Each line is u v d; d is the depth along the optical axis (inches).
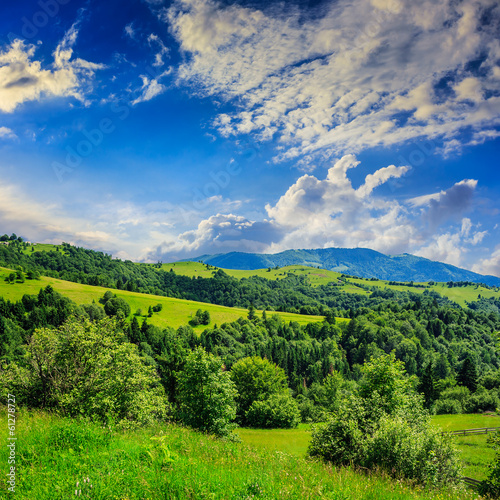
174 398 1867.6
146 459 277.1
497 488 538.9
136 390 807.1
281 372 2876.5
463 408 2957.7
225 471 289.6
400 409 834.8
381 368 957.8
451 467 555.5
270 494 245.9
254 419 2375.7
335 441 679.1
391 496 323.6
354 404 770.8
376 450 566.3
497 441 614.5
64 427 332.8
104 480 225.6
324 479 328.8
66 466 253.3
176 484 233.6
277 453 433.1
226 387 1164.5
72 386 700.7
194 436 474.3
